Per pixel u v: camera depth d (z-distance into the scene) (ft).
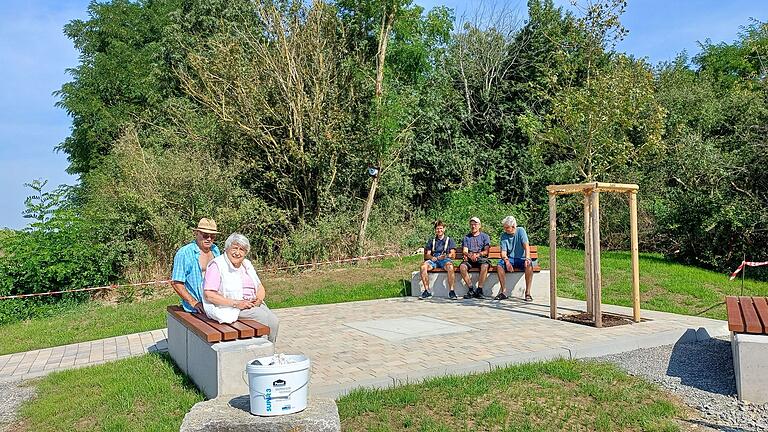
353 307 37.55
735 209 52.95
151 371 22.48
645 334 25.50
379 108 58.70
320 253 53.83
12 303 41.88
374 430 15.80
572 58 59.98
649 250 64.03
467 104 80.33
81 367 24.54
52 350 29.45
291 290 45.19
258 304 21.62
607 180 59.52
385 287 45.21
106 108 84.07
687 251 57.36
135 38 92.17
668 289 41.83
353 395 18.22
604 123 50.90
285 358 15.11
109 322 38.19
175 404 18.38
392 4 60.80
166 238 49.75
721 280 46.91
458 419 16.62
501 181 77.56
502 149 77.30
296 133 57.31
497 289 39.60
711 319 29.73
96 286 46.68
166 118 69.05
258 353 17.79
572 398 18.11
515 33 84.53
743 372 18.10
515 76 81.05
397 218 63.31
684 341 25.63
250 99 56.65
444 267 40.65
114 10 93.81
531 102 78.02
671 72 88.94
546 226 70.79
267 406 14.20
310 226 56.13
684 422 16.51
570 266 50.37
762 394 17.89
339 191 60.64
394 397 17.93
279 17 57.98
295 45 57.93
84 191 79.20
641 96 52.47
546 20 79.51
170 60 75.10
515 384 19.17
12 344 33.04
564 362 21.43
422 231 62.08
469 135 79.82
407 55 67.77
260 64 57.88
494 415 16.65
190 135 59.47
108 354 27.27
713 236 54.44
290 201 59.62
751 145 54.49
